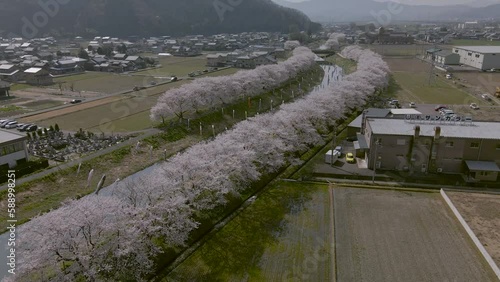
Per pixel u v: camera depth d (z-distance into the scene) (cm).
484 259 3672
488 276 3438
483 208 4525
